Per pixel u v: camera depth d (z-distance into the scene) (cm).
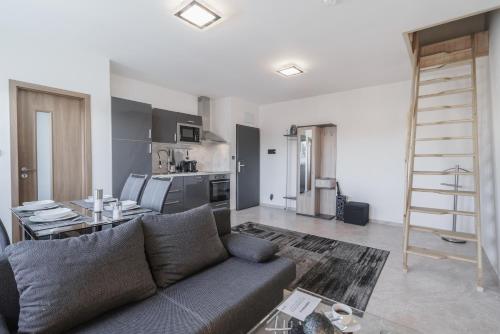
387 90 443
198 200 473
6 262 118
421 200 408
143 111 396
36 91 297
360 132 472
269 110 608
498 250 242
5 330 99
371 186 460
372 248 321
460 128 374
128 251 139
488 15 268
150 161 405
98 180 341
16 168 277
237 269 177
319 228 414
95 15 242
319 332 102
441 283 232
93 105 334
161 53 328
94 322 120
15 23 256
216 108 572
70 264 117
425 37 305
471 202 365
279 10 232
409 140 285
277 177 596
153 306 133
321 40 290
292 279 189
